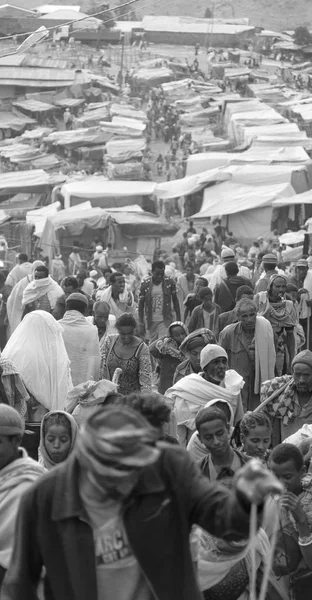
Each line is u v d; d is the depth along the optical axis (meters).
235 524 3.76
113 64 104.94
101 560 3.94
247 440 6.77
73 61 98.12
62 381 9.59
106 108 79.00
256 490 3.54
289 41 121.94
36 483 3.98
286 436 8.35
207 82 94.69
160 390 11.30
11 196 51.25
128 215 41.34
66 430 6.15
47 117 81.69
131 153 58.22
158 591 3.92
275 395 8.34
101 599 3.97
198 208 46.34
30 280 15.51
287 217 42.50
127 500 3.88
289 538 5.94
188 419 8.34
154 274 15.26
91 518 3.90
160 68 98.56
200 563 5.50
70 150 63.47
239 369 10.66
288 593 6.07
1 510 5.11
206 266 25.70
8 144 68.75
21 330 9.75
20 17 91.00
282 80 98.56
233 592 5.57
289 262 32.09
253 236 42.66
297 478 6.12
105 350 10.16
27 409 9.46
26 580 3.99
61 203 47.75
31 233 42.28
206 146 61.91
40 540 3.95
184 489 3.91
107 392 8.09
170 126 73.06
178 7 182.50
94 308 12.23
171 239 45.34
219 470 6.27
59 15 109.00
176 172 56.47
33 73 87.75
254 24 181.50
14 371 8.85
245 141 58.94
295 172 45.00
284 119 64.31
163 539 3.89
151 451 3.61
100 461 3.61
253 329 10.62
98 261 32.91
